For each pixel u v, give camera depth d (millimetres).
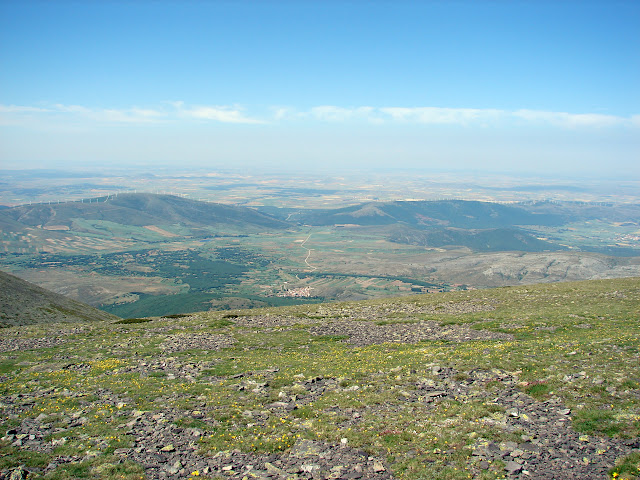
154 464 18156
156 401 25844
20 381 30984
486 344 36406
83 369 34719
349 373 30422
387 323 51844
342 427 21359
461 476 16312
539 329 41188
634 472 15391
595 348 30391
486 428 19938
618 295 55406
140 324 58094
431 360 32281
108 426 22000
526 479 15805
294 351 40062
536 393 23547
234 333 49781
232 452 19125
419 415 22062
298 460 18359
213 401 25469
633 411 19891
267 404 25031
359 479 16688
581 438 18328
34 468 17703
